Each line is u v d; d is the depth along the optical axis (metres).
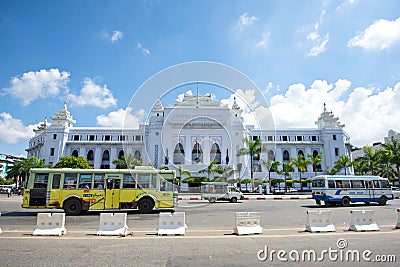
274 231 8.65
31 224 10.26
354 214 8.81
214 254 5.80
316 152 61.53
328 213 8.78
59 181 13.73
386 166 43.47
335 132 61.09
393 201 23.14
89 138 61.31
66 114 61.28
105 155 60.56
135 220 11.36
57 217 8.10
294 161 44.25
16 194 38.88
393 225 9.72
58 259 5.36
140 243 6.83
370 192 19.19
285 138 62.91
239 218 8.27
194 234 8.12
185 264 5.10
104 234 7.82
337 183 18.91
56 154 57.38
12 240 7.11
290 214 13.72
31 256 5.55
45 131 58.91
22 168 49.44
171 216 8.20
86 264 5.05
